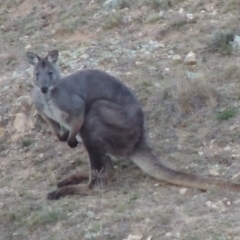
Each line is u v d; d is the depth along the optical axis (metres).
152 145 16.44
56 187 15.84
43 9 24.34
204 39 20.25
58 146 17.50
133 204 14.23
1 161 17.53
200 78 18.00
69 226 13.95
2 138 18.30
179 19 21.31
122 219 13.66
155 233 13.13
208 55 19.58
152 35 21.14
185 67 19.20
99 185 15.20
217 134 16.30
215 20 21.08
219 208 13.63
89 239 13.31
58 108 15.68
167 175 14.88
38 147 17.62
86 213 14.16
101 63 20.31
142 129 15.59
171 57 19.88
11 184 16.38
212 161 15.53
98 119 15.42
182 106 17.36
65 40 22.30
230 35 19.95
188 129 16.77
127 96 15.78
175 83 18.11
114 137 15.38
